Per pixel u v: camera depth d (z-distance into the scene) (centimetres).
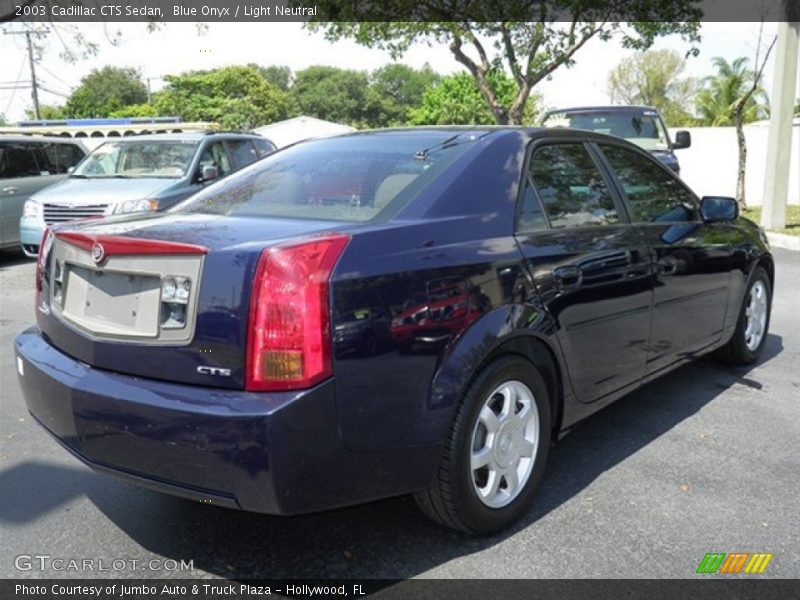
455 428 289
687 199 475
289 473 245
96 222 331
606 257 364
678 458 396
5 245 1114
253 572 294
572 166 381
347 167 349
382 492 273
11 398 502
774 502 346
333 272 255
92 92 6588
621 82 5872
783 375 539
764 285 559
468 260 296
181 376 260
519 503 323
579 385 355
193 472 252
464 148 340
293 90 9062
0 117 4716
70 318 302
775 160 1322
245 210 337
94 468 284
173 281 263
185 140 1094
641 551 304
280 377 246
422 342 274
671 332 429
